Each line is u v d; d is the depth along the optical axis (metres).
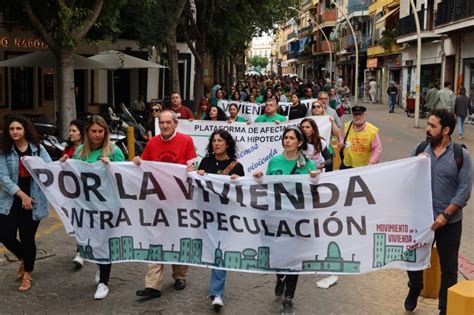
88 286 6.37
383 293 6.26
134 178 5.86
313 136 7.09
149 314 5.63
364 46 54.22
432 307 5.82
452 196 5.17
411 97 32.97
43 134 12.65
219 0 24.61
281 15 35.03
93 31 15.79
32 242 6.22
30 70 21.27
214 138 6.05
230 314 5.66
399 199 5.30
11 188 5.99
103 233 5.98
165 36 19.27
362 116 7.74
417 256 5.32
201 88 25.61
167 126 6.15
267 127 10.22
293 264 5.55
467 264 7.22
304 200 5.49
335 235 5.47
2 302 5.89
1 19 19.30
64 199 6.04
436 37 33.22
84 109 23.80
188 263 5.84
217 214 5.71
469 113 26.16
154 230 5.90
